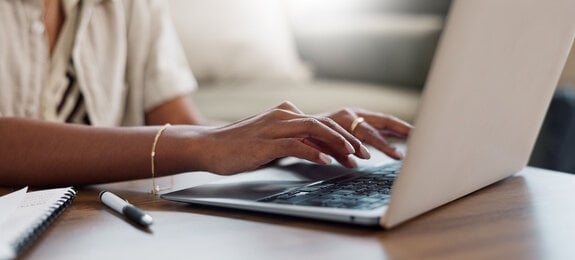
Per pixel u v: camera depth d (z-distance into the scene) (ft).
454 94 1.71
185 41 7.43
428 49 7.52
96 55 3.98
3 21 3.60
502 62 1.90
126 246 1.76
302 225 1.90
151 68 4.50
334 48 8.47
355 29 8.26
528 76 2.16
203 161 2.41
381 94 7.23
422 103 1.64
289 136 2.32
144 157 2.50
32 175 2.63
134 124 4.49
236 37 7.72
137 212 2.02
